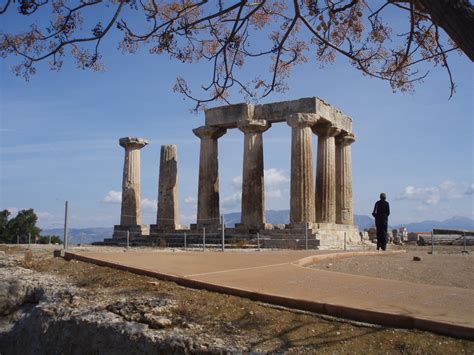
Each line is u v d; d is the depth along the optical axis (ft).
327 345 21.31
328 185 108.37
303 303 25.88
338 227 105.60
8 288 36.19
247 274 35.17
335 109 111.34
